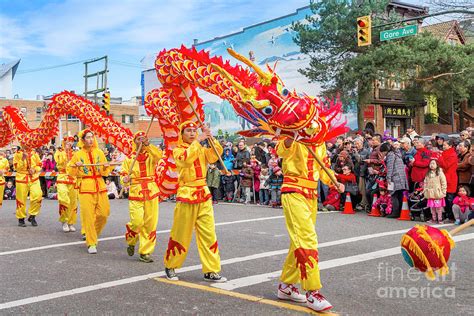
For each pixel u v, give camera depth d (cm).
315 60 2788
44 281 596
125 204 1525
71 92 1005
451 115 3609
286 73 3466
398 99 3400
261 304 486
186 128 586
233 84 488
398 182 1074
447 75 2841
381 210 1128
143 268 660
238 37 3819
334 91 2677
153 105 704
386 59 2467
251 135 534
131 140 855
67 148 1016
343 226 981
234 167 1504
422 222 1034
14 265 690
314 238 470
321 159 504
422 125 3575
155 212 711
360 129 2769
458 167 1030
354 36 2619
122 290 549
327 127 484
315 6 2748
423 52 2577
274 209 1305
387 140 1132
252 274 608
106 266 675
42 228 1066
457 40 3778
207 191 583
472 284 551
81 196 775
